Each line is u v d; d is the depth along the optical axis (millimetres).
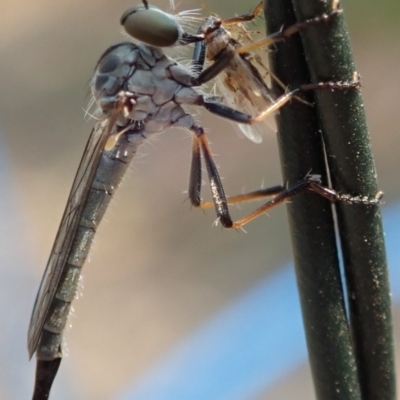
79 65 203
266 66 91
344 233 86
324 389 86
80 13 227
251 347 116
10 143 181
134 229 153
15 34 227
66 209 99
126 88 96
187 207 154
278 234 138
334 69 84
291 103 85
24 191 164
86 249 100
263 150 158
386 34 171
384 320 86
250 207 147
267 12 85
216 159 157
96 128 97
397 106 154
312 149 86
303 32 84
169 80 96
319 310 86
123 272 143
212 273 134
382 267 86
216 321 121
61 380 120
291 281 120
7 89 199
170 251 144
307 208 86
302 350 115
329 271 86
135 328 128
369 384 86
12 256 139
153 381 118
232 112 94
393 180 135
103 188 99
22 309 125
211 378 115
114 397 117
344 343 86
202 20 96
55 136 181
